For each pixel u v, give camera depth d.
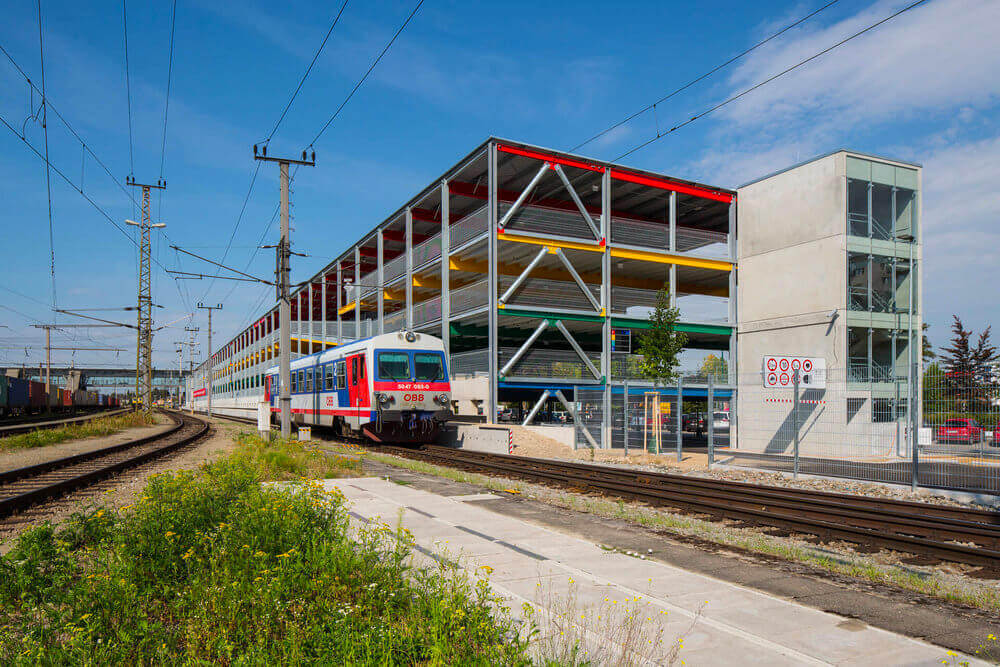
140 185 45.97
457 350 36.28
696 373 31.25
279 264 22.72
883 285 27.77
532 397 33.19
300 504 6.92
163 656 3.95
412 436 23.11
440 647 3.70
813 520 9.61
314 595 4.80
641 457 22.88
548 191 33.69
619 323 30.58
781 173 29.69
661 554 7.32
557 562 6.72
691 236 34.00
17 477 14.30
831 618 5.20
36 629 4.12
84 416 57.50
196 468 15.66
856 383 25.05
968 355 38.41
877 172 27.78
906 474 15.30
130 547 5.67
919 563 7.66
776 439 24.38
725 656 4.36
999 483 12.59
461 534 7.93
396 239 40.44
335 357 25.47
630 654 4.23
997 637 4.90
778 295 29.56
